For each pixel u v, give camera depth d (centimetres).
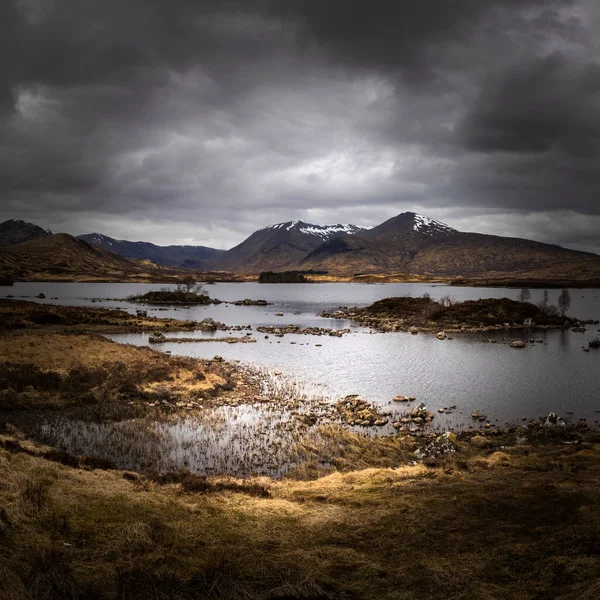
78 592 934
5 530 1116
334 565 1174
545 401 4109
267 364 5734
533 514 1505
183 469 2317
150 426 3106
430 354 6638
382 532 1421
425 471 2244
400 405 3950
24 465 1756
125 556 1115
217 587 1009
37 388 3672
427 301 12988
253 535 1364
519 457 2509
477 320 10856
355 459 2656
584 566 1064
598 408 3900
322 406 3822
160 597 955
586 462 2288
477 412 3675
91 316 9675
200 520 1460
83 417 3203
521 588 1019
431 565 1161
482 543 1297
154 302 17325
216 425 3188
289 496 1891
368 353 6700
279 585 1051
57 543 1113
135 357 4897
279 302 19075
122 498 1560
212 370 4778
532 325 10525
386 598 1013
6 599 853
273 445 2833
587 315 13525
